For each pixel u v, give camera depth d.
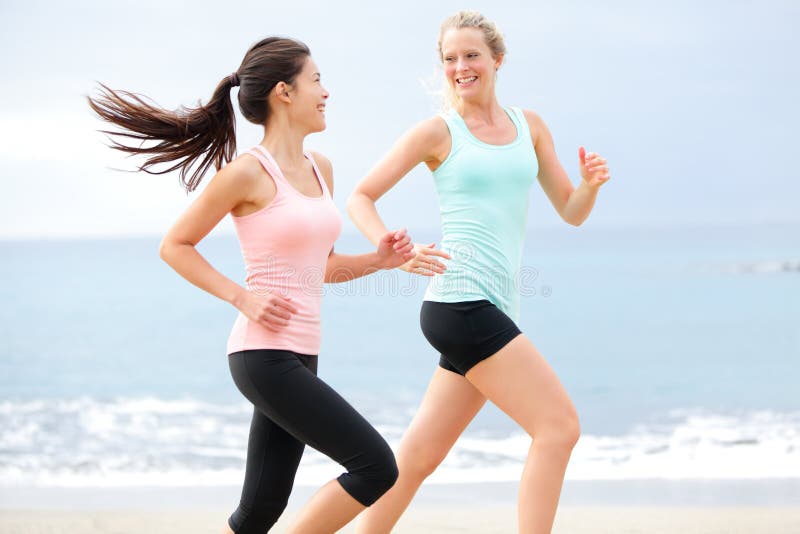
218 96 5.40
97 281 59.38
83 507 9.27
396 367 25.66
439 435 5.86
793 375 22.55
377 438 4.94
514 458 12.55
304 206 5.14
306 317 5.14
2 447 14.50
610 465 12.01
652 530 7.86
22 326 36.16
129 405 19.59
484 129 5.96
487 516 8.54
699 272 62.44
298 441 5.21
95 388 22.55
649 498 9.46
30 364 26.94
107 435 15.70
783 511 8.62
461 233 5.76
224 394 21.36
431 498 9.53
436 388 5.93
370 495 4.93
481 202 5.77
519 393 5.39
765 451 12.83
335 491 4.93
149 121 5.33
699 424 16.20
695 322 34.97
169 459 13.23
